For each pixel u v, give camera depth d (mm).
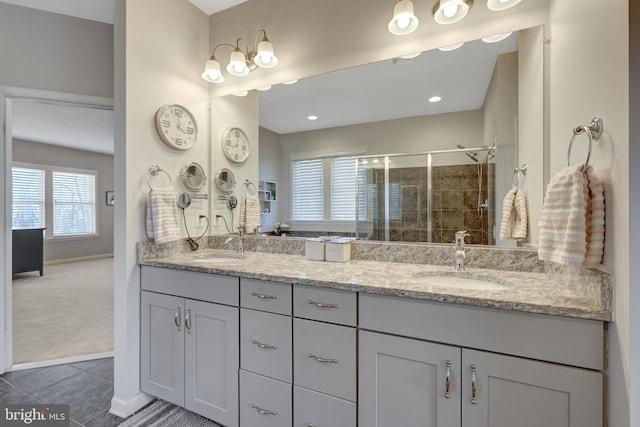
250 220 2162
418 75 1703
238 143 2191
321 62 1909
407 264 1669
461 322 1047
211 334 1549
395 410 1147
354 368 1213
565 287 1155
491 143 1562
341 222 1928
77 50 2273
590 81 979
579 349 909
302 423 1319
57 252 6250
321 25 1905
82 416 1672
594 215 904
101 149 6582
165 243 1927
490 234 1571
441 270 1496
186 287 1619
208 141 2254
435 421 1086
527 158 1466
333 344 1250
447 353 1064
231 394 1492
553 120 1343
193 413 1700
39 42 2166
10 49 2086
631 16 756
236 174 2199
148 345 1741
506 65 1511
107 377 2043
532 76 1441
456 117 1643
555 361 936
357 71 1835
